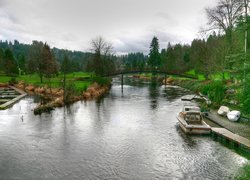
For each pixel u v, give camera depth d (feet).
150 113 154.51
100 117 143.02
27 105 180.45
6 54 384.06
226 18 190.90
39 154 87.45
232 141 95.35
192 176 72.54
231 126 116.98
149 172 74.95
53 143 98.43
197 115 117.80
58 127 120.98
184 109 132.16
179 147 94.79
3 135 107.96
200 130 108.68
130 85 356.79
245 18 104.06
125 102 197.47
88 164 79.92
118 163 80.94
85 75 390.01
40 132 112.57
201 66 305.53
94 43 323.98
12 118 138.41
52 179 70.33
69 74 403.13
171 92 265.34
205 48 286.87
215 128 110.11
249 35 109.81
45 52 302.25
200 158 84.84
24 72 429.38
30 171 74.84
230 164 80.12
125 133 111.96
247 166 65.92
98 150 91.50
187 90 284.82
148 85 355.56
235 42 164.96
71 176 72.08
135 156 86.53
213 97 169.27
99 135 108.88
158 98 219.82
